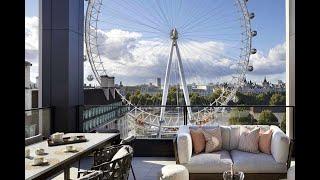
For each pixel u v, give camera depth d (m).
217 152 4.18
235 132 4.46
